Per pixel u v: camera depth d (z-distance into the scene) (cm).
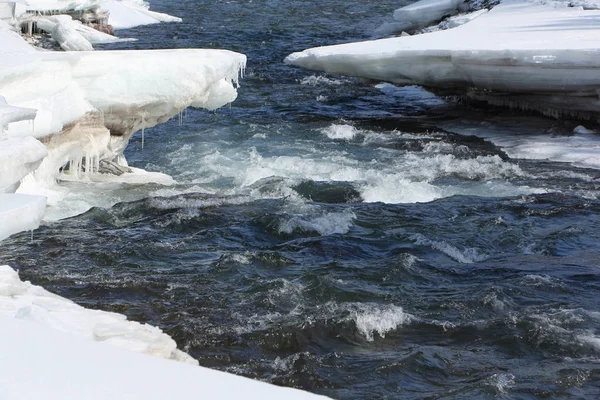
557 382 877
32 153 905
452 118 2358
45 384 345
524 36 2311
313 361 919
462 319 1034
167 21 4388
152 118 1627
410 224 1409
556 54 1984
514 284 1136
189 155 1914
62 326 732
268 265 1210
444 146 2016
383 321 1020
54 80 1405
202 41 3716
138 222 1404
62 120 1428
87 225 1380
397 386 875
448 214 1469
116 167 1673
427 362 921
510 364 926
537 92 2141
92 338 732
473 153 1950
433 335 998
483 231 1376
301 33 3969
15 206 695
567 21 2550
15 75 1311
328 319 1018
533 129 2166
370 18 4503
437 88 2447
